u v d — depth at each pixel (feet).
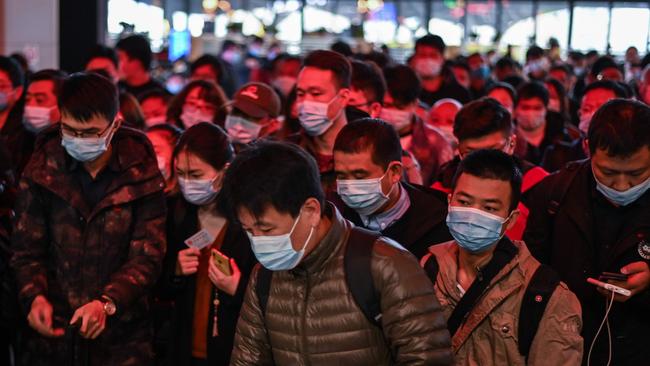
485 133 11.32
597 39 74.59
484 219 8.14
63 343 10.35
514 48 71.31
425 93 23.59
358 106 13.43
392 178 9.73
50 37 35.53
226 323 10.64
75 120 9.85
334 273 7.11
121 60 24.20
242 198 6.65
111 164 10.41
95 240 10.27
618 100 9.20
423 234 9.96
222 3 75.05
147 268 10.25
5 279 11.44
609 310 9.27
